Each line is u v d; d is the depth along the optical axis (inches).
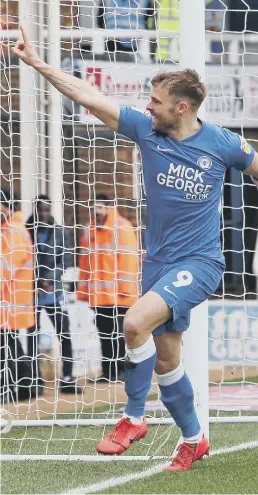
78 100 572.1
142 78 967.0
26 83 975.0
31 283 958.4
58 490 555.2
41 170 1013.8
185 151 566.6
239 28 1293.1
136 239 1039.6
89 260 937.5
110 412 864.3
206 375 661.3
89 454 693.9
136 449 708.0
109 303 1021.8
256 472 598.9
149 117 577.3
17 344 961.5
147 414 831.7
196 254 571.2
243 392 950.4
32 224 920.9
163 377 588.7
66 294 997.8
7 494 545.0
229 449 698.2
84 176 1243.2
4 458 665.0
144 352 564.7
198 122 576.4
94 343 1024.9
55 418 796.6
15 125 1123.3
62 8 1061.8
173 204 568.4
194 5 649.6
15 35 967.0
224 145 573.6
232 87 1121.4
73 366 1008.2
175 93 559.2
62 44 1007.0
